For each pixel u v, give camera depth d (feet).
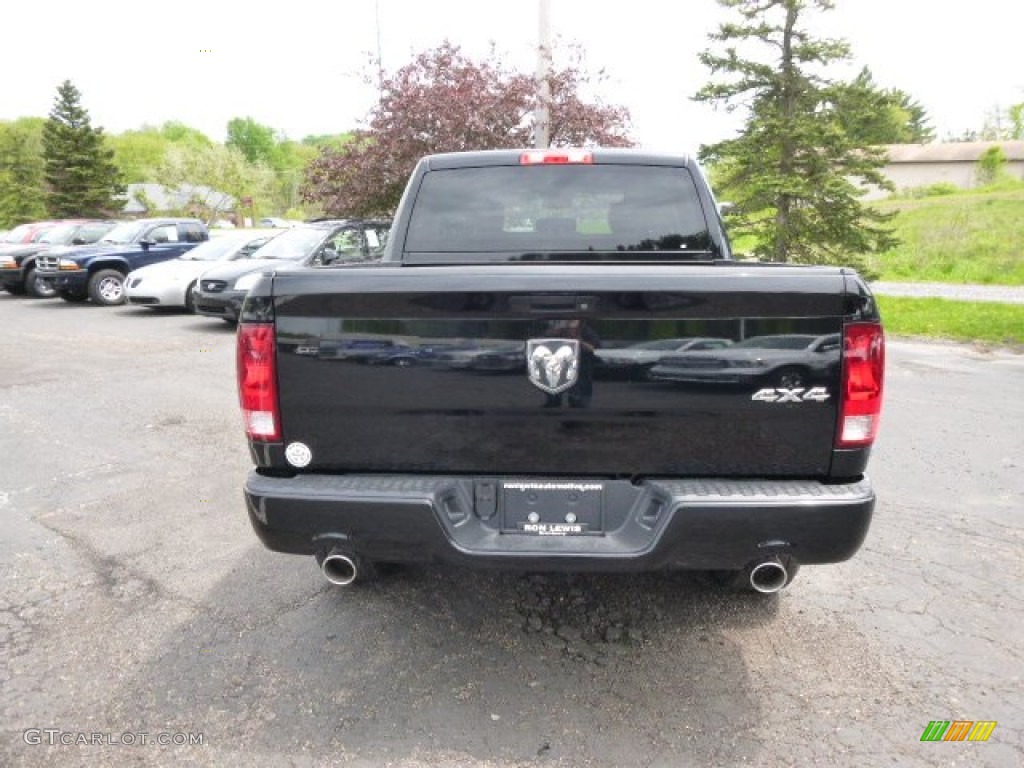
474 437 8.48
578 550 8.39
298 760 8.10
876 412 8.16
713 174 48.49
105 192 152.05
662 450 8.36
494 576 12.35
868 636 10.53
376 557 8.76
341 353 8.39
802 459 8.29
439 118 36.63
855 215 45.70
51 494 16.12
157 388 26.61
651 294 7.98
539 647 10.29
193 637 10.54
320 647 10.28
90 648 10.26
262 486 8.63
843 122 46.11
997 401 24.08
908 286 59.98
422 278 8.18
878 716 8.80
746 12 43.98
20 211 190.70
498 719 8.75
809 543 8.22
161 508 15.33
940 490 16.16
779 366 8.06
